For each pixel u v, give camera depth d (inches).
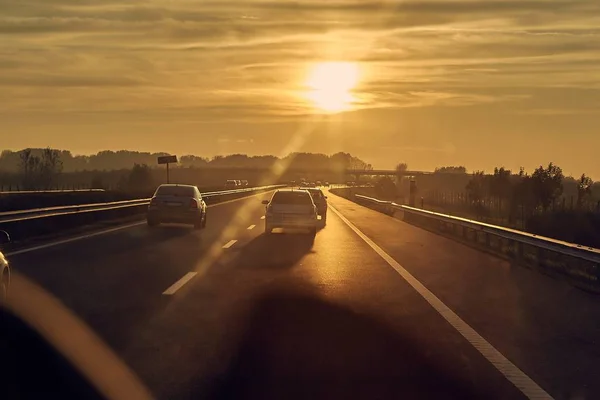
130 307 478.6
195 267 692.7
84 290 542.3
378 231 1247.5
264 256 802.2
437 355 360.8
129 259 745.0
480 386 307.7
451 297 541.3
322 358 351.6
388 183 4475.9
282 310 475.8
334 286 584.7
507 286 605.0
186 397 286.4
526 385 310.0
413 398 289.6
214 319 443.2
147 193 2420.0
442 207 2394.2
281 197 1125.1
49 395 288.4
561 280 644.7
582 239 1202.6
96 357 346.9
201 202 1262.3
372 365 339.3
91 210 1239.5
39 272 631.2
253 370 327.3
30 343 371.6
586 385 311.4
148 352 358.0
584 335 414.9
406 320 450.0
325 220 1542.8
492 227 945.5
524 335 412.8
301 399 285.7
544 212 1499.8
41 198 1833.2
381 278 637.9
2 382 305.7
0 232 463.8
